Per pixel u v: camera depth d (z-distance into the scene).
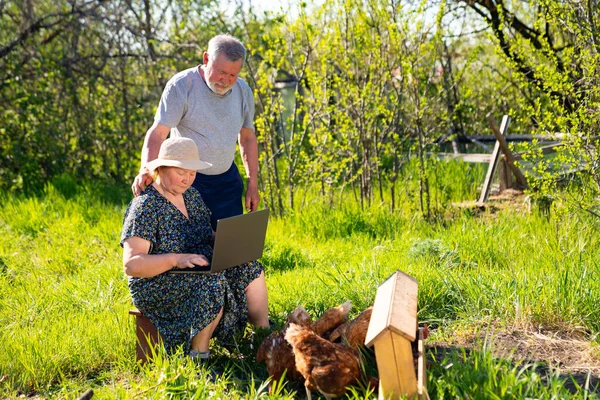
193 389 3.80
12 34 11.95
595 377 3.95
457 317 4.89
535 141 6.85
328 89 8.70
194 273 4.26
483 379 3.53
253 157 5.52
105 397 3.83
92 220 9.01
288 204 9.03
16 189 11.00
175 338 4.29
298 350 3.70
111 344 4.68
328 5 8.36
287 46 8.56
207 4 11.35
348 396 3.58
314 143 8.57
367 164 8.72
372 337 3.37
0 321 5.34
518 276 5.28
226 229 4.14
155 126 4.91
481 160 9.41
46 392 4.20
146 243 4.21
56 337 4.80
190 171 4.27
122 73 12.00
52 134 11.45
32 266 7.05
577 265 5.36
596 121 6.79
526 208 7.56
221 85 4.85
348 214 8.00
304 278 5.91
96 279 6.34
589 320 4.62
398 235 7.43
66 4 11.98
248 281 4.58
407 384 3.38
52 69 11.42
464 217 7.52
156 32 12.16
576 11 6.97
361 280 5.44
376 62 8.27
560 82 6.99
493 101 11.55
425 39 7.95
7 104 11.55
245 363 4.35
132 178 11.80
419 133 8.13
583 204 6.62
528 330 4.61
